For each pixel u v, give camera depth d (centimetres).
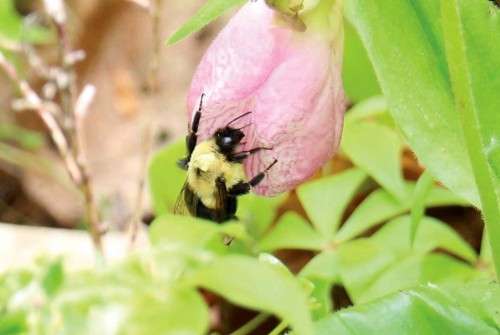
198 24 26
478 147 26
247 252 39
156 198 38
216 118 27
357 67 42
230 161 31
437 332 28
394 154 38
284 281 21
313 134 27
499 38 28
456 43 26
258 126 27
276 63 27
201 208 31
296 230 38
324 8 27
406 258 37
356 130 39
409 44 27
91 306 22
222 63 27
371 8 27
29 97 41
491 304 29
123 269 22
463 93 26
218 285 21
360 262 37
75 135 40
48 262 23
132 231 41
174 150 37
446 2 26
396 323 28
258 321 39
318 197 38
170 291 22
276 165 27
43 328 22
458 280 36
